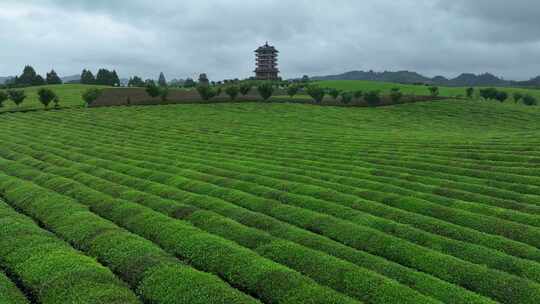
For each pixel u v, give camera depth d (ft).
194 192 115.34
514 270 68.39
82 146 188.14
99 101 371.15
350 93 419.95
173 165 150.82
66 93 463.01
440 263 69.67
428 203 102.99
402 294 57.72
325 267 65.87
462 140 204.13
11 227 78.95
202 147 192.24
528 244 81.35
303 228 89.40
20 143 189.16
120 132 233.96
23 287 60.44
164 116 305.53
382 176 137.28
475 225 90.17
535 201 107.65
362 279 61.82
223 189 114.32
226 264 67.21
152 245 72.69
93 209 96.94
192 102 378.53
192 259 70.54
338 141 211.41
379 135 235.40
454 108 397.39
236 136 228.43
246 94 444.96
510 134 229.66
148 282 60.54
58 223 85.10
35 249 69.41
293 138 222.69
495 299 60.85
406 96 445.37
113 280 60.44
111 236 75.77
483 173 137.18
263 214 95.20
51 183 118.11
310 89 412.77
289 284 60.08
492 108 404.36
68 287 57.62
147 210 92.02
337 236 83.66
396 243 77.36
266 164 153.07
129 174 136.15
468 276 65.67
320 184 124.16
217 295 56.29
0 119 269.23
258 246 75.15
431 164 151.74
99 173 132.67
